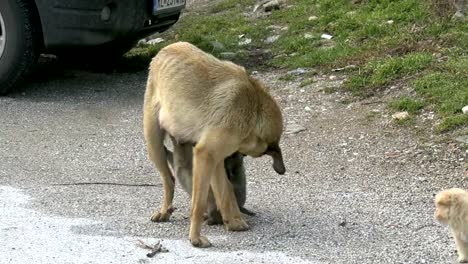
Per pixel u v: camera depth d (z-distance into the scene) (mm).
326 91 12328
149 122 8055
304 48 14273
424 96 11352
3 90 13039
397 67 12273
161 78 7816
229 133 7336
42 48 13070
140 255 7246
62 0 12445
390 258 7121
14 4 12570
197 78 7535
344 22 14797
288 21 15930
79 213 8320
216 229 7934
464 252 6957
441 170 9359
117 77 14492
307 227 7875
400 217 8070
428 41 13219
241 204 8219
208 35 15953
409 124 10703
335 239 7562
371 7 15273
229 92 7348
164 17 13766
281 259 7125
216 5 18234
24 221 8055
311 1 16562
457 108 10734
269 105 7578
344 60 13242
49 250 7352
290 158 10125
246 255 7227
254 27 15898
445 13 13945
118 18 12820
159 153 8086
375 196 8703
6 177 9523
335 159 9992
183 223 8086
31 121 11836
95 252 7312
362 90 12086
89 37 12742
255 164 9961
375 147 10211
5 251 7320
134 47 16047
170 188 8117
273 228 7875
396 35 13680
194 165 7422
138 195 8969
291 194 8875
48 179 9492
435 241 7461
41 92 13375
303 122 11336
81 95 13250
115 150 10617
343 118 11312
